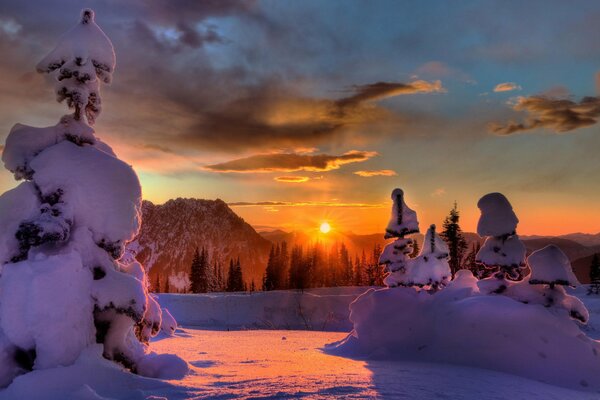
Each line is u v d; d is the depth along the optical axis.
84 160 6.95
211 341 14.36
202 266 98.56
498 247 11.58
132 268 7.68
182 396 5.39
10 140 7.06
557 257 10.94
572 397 7.25
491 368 9.58
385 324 11.48
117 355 6.84
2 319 6.16
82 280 6.46
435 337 10.72
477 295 11.64
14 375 6.12
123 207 6.98
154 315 7.82
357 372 7.53
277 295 45.25
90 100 7.43
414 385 6.39
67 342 6.15
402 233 13.44
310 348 12.62
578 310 10.87
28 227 6.30
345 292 52.12
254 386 5.97
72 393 5.25
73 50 7.14
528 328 9.87
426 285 13.41
